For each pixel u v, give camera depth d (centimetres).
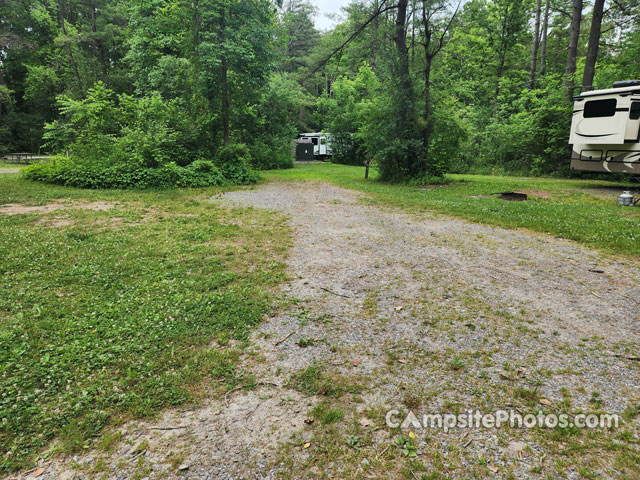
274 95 2769
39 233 698
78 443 236
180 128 1661
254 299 443
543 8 3303
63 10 3491
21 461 223
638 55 2236
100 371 304
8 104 3472
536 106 2227
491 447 236
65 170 1373
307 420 257
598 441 240
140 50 2045
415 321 397
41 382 288
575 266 566
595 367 318
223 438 243
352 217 936
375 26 1966
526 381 300
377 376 307
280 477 214
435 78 1794
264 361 327
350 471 218
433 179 1725
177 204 1066
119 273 514
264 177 1955
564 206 1062
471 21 3334
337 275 526
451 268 557
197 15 1625
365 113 2858
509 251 643
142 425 254
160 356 327
